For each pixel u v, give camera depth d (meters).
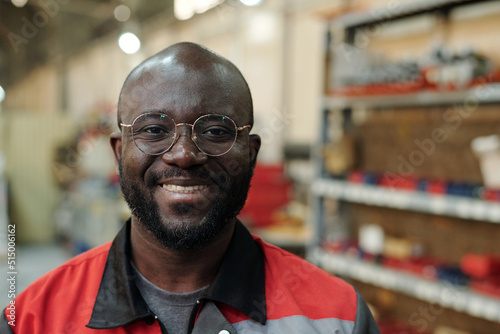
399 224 3.19
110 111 5.29
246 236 1.02
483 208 2.23
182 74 0.87
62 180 6.55
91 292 0.93
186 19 6.26
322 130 3.28
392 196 2.72
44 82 10.65
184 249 0.88
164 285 0.94
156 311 0.92
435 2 2.61
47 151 6.76
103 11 7.18
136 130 0.87
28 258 5.73
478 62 2.33
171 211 0.86
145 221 0.88
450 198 2.43
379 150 3.28
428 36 2.93
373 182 2.93
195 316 0.90
